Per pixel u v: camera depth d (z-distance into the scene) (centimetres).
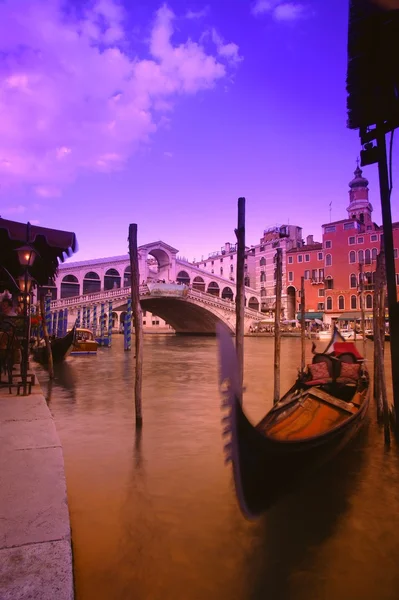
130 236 808
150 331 6756
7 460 379
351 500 457
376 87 363
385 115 362
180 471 541
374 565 340
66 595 202
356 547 366
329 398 615
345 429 511
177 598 297
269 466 357
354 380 730
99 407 947
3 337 809
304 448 412
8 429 475
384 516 422
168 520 409
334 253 4869
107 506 440
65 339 1922
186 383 1331
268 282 5731
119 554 349
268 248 5788
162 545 363
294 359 2245
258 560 343
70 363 1980
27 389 752
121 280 5238
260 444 342
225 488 489
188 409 924
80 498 459
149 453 614
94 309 3650
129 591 302
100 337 3275
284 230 5994
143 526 396
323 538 382
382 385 675
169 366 1859
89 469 548
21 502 298
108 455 606
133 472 538
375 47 337
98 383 1327
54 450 407
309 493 472
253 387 1265
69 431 736
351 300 4719
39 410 573
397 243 4078
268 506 365
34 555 234
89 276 5062
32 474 348
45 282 1309
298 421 554
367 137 388
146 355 2492
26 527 264
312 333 4388
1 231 896
